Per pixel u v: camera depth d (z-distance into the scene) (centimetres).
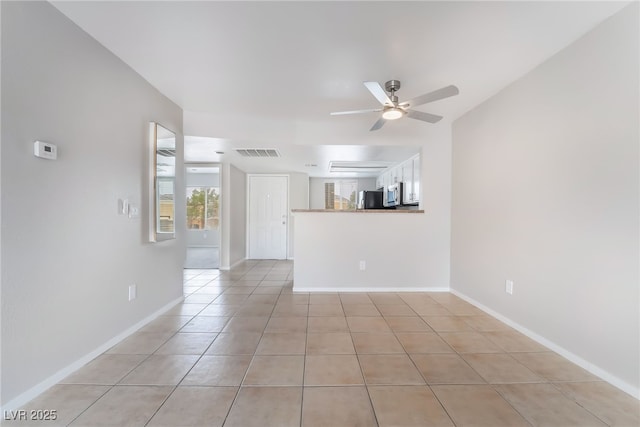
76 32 184
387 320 281
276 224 664
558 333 214
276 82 265
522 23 182
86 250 194
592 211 188
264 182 664
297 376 183
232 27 187
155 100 275
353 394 165
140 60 227
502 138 277
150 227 262
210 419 144
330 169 620
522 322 251
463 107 325
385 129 386
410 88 275
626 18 167
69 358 181
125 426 139
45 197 165
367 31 191
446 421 144
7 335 146
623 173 169
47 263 166
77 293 187
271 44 206
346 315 295
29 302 156
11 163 147
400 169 531
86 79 193
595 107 186
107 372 185
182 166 329
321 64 233
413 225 390
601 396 164
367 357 208
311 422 143
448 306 325
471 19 179
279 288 403
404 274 391
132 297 242
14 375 149
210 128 357
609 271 177
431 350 219
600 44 182
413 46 208
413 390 169
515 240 259
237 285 419
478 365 197
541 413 150
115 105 221
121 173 227
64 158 176
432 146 386
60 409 150
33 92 157
